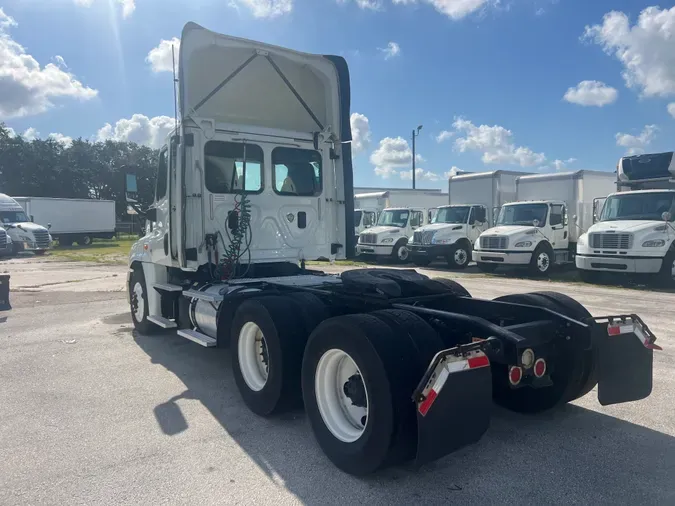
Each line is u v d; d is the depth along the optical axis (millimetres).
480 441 3988
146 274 7344
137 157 68250
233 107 6387
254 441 4043
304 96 6852
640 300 10750
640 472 3471
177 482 3393
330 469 3580
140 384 5453
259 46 6133
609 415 4496
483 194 19328
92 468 3588
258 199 6320
